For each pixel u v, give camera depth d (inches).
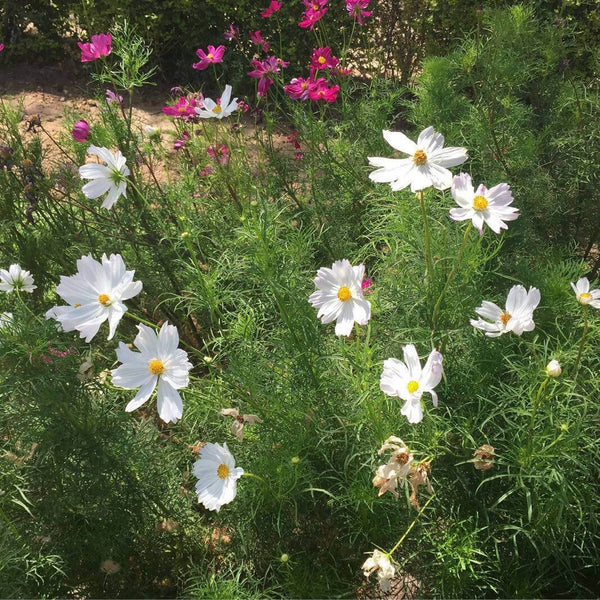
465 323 33.2
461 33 77.9
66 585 32.0
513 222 43.6
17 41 88.4
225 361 36.8
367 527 30.9
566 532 31.2
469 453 30.6
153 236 45.0
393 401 31.2
